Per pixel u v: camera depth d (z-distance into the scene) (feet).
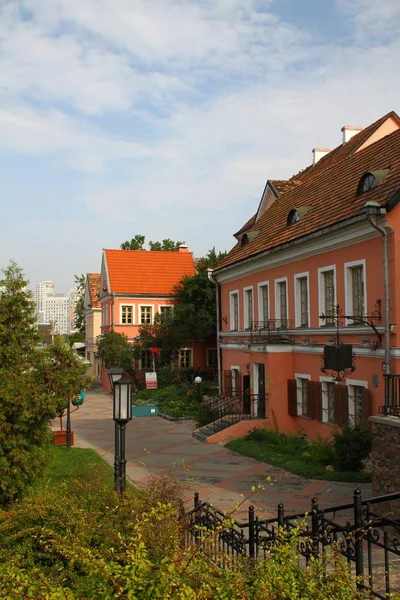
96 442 74.08
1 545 25.16
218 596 15.03
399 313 50.01
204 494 46.16
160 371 129.39
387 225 49.98
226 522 18.89
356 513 19.48
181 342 130.62
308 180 87.35
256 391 75.77
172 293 147.54
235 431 70.54
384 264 50.67
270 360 69.67
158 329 132.77
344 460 50.49
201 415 82.64
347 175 69.05
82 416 102.47
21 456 37.52
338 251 59.57
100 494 28.66
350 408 57.41
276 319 73.72
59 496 28.30
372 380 53.31
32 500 27.43
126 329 145.38
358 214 52.70
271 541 21.89
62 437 70.13
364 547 29.86
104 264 154.40
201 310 131.54
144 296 146.20
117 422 34.60
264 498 44.29
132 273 150.61
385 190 52.80
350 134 99.04
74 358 41.11
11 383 37.93
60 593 15.53
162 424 89.15
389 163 58.75
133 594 15.14
